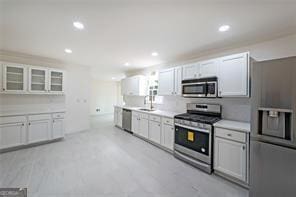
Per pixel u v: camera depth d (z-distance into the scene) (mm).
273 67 1621
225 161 2291
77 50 3262
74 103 4836
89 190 2008
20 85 3531
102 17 1894
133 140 4215
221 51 3031
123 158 3035
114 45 2916
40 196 1868
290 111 1502
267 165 1670
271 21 1927
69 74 4684
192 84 3051
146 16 1855
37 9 1726
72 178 2283
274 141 1621
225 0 1521
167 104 4266
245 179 2059
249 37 2438
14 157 2990
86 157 3053
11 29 2244
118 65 4883
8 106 3600
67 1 1573
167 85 3754
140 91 5090
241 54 2389
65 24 2082
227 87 2562
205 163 2539
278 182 1596
